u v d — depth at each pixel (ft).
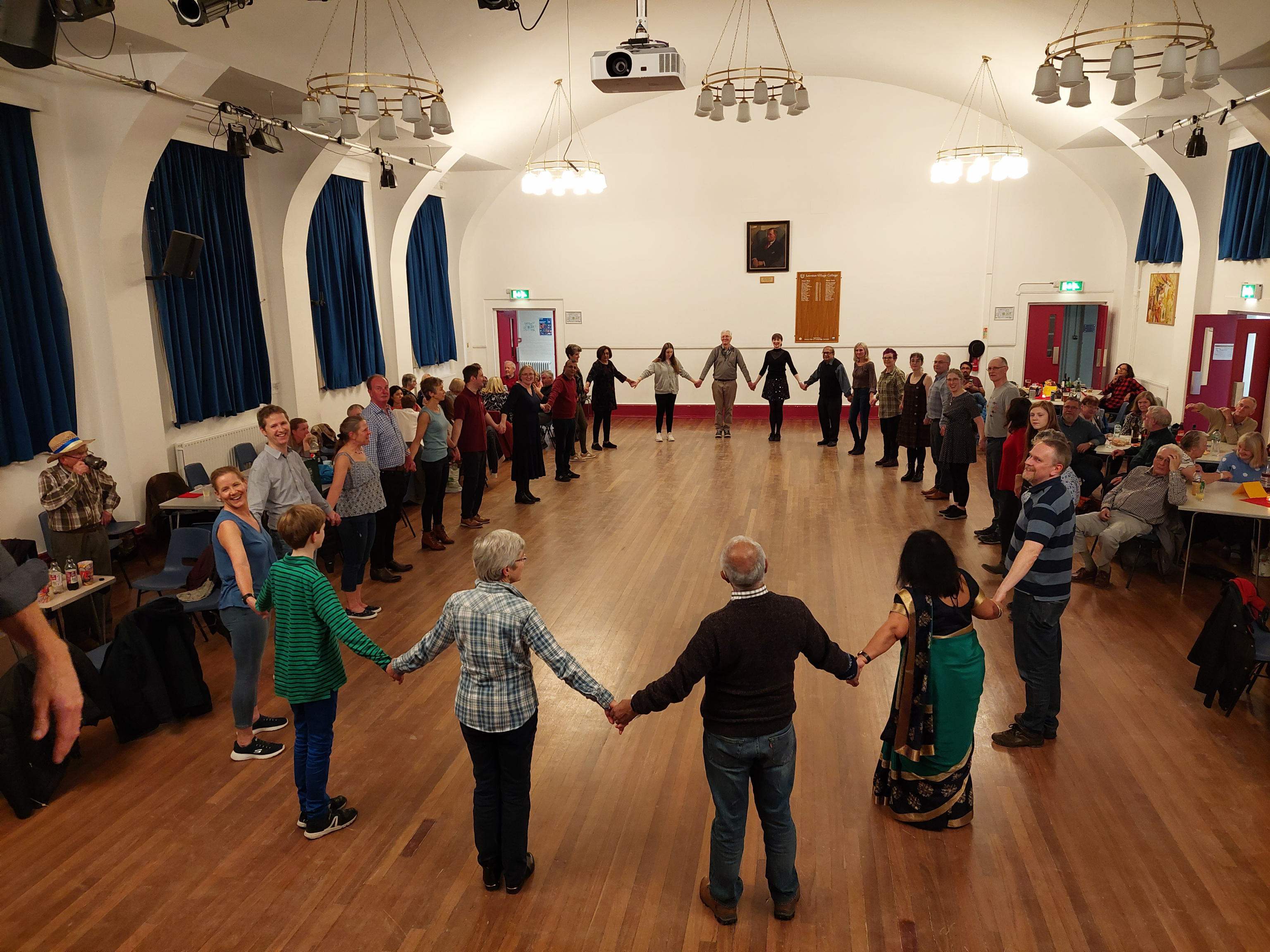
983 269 45.37
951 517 27.30
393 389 30.73
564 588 21.49
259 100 26.11
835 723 14.61
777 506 29.22
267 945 9.89
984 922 10.05
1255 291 32.01
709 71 39.65
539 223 48.65
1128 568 21.22
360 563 19.42
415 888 10.83
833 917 10.18
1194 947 9.60
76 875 11.19
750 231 46.98
